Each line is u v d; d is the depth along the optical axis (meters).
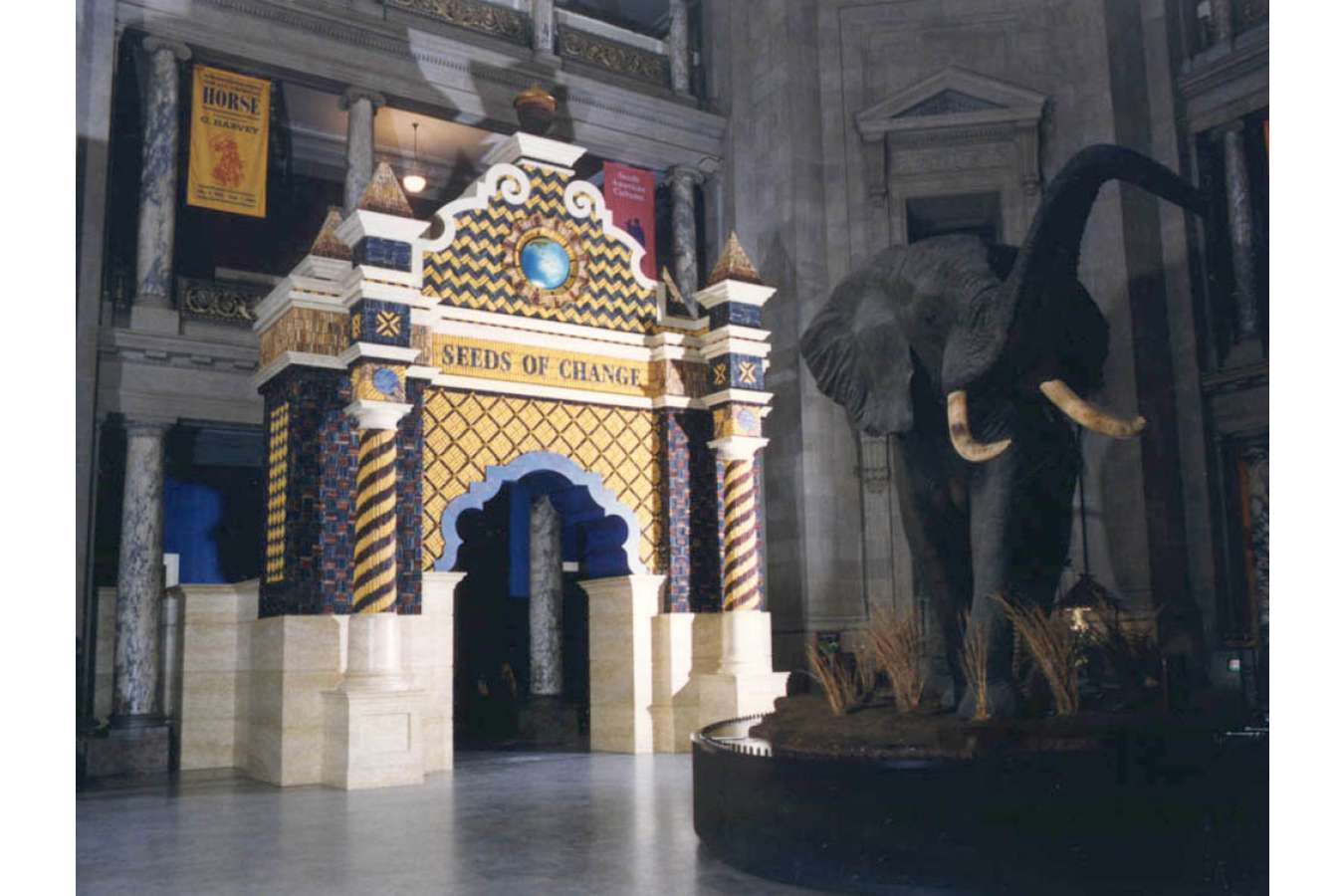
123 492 15.26
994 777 5.07
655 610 12.62
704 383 13.11
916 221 19.19
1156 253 17.53
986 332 6.56
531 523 18.36
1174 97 17.77
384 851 6.89
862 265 7.99
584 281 12.59
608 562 12.93
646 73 19.44
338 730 10.09
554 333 12.24
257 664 11.18
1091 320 6.76
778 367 17.98
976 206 18.64
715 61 19.78
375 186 10.73
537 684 17.95
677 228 19.02
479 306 11.88
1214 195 17.39
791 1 18.64
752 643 12.37
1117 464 16.78
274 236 19.66
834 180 18.39
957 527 7.52
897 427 7.43
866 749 5.59
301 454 10.70
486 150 20.62
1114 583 16.53
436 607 11.27
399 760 10.11
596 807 8.54
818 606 16.92
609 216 12.90
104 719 14.20
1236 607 16.48
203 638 11.86
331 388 10.91
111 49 14.44
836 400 8.25
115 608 14.18
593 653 13.06
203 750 11.77
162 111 15.08
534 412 12.09
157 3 15.02
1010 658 6.49
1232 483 16.75
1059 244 6.33
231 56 15.70
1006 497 6.67
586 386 12.43
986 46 18.39
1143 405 16.86
